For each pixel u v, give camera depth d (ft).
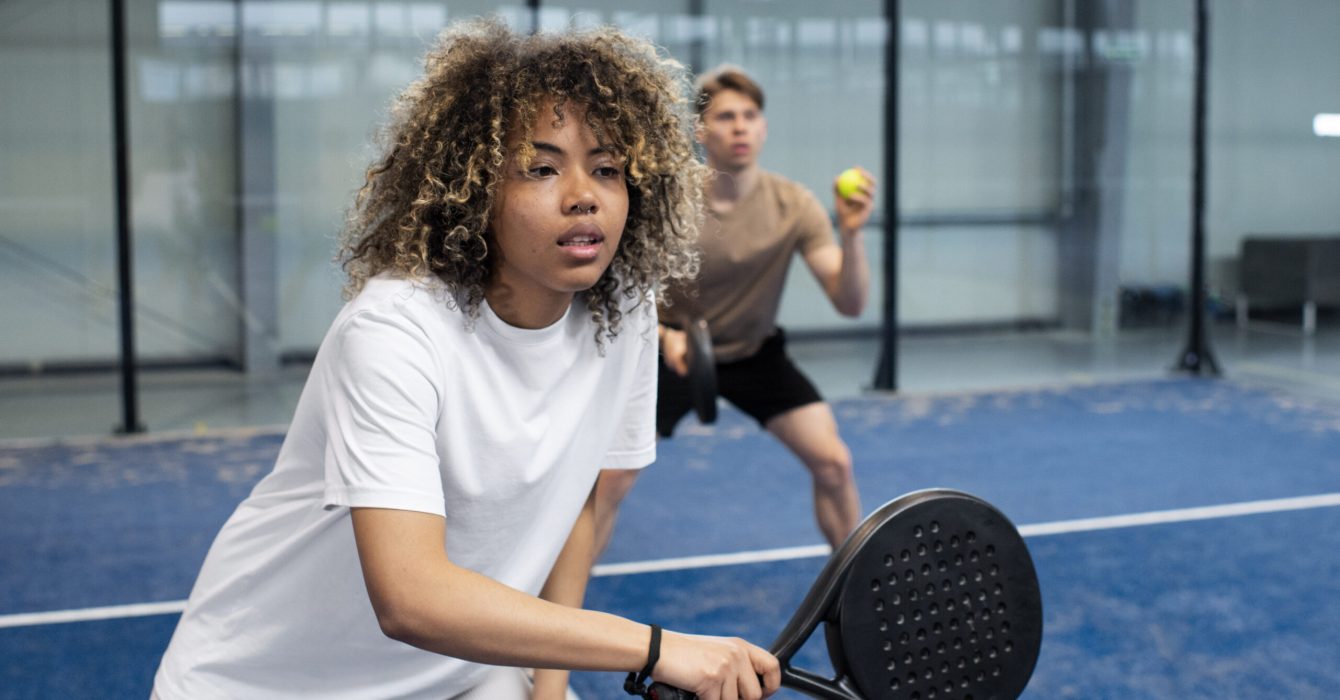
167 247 21.20
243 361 21.67
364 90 21.67
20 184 20.62
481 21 3.92
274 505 4.31
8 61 20.35
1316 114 25.75
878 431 20.61
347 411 3.70
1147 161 25.39
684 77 4.20
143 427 20.94
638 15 22.54
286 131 21.45
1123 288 25.57
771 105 23.36
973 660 3.90
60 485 17.20
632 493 16.44
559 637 3.47
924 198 24.31
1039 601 3.97
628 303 4.48
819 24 23.45
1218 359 26.04
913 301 24.53
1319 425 20.83
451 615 3.48
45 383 20.92
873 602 3.72
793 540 14.15
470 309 3.92
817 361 24.09
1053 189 25.02
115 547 14.06
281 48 21.29
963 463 18.15
